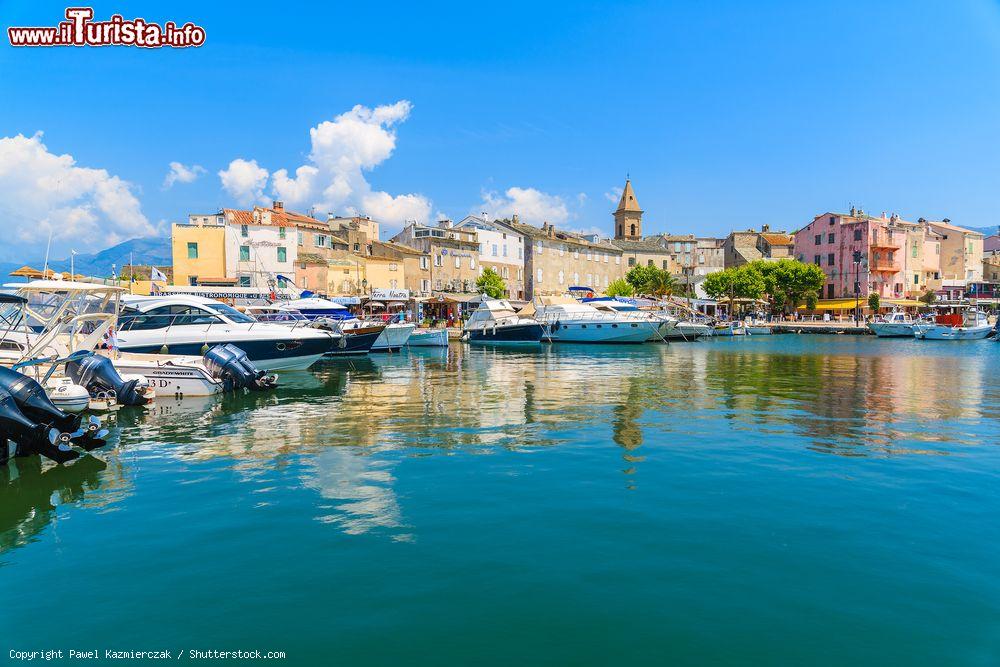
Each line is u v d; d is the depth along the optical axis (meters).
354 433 13.05
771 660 4.91
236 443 12.10
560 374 25.53
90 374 15.85
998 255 100.44
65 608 5.71
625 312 47.28
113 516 8.03
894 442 12.18
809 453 11.27
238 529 7.55
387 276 62.72
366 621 5.46
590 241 96.88
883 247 81.75
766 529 7.52
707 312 84.50
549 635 5.25
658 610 5.64
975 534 7.35
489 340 48.31
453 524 7.69
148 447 11.77
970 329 55.69
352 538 7.27
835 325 69.62
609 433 13.07
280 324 23.98
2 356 16.02
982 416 15.15
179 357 19.53
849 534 7.36
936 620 5.46
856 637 5.21
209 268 53.03
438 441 12.27
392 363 31.30
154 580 6.23
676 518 7.90
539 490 9.05
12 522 7.85
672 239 101.88
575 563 6.59
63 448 10.41
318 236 58.56
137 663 4.88
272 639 5.20
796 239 90.44
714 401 17.66
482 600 5.82
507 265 77.75
